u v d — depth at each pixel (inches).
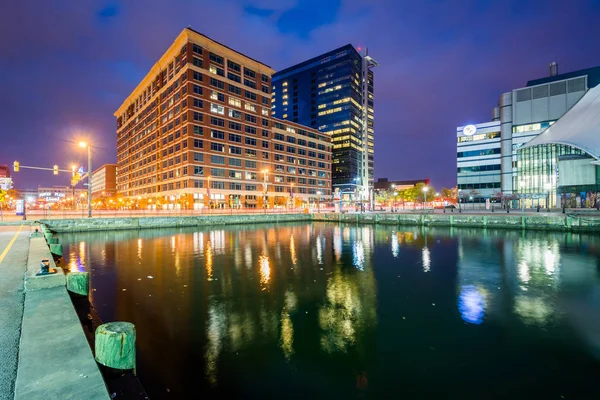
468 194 3521.2
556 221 1448.1
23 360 155.6
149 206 3705.7
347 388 262.4
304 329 384.2
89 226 1540.4
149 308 458.9
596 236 1279.5
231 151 3243.1
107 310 450.9
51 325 203.2
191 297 511.5
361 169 5698.8
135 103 4350.4
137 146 4266.7
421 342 346.9
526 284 586.2
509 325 393.4
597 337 358.0
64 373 144.4
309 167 4389.8
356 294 529.0
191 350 329.7
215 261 824.3
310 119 5826.8
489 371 287.6
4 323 224.5
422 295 522.6
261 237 1395.2
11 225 1300.4
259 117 3553.2
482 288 561.6
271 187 3693.4
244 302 486.6
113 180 7062.0
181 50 3026.6
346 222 2271.2
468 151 3567.9
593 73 3181.6
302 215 2498.8
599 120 2130.9
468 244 1124.5
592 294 521.3
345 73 5457.7
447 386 264.8
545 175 2716.5
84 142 1558.8
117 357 177.3
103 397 127.6
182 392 257.9
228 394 255.6
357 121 5629.9
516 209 2657.5
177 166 3095.5
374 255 917.8
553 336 361.4
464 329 382.3
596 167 2335.1
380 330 379.6
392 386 264.7
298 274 676.1
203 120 3002.0
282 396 252.4
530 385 265.6
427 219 1870.1
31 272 335.6
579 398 247.9
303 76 5984.3
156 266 756.0
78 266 753.6
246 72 3452.3
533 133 3144.7
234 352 325.7
